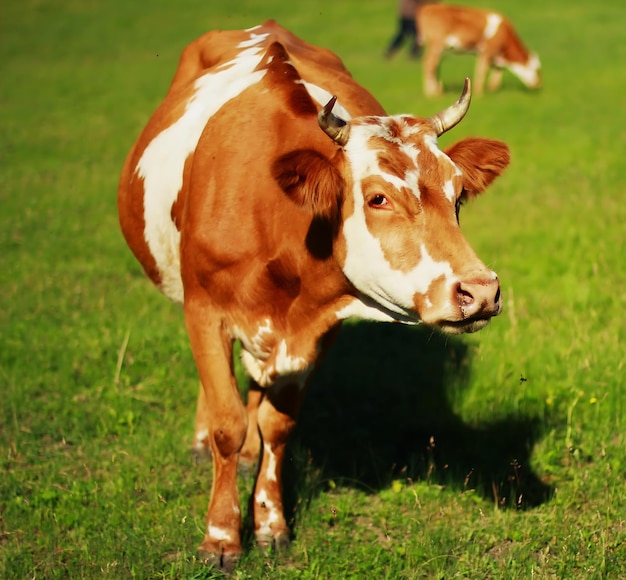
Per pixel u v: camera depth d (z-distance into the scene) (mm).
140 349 8039
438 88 21703
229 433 5289
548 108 18969
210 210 5203
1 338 8258
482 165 4918
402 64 27094
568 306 8578
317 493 5977
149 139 6410
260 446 6418
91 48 29844
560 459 6309
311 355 5285
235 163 5203
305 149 4578
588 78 22719
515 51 21672
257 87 5512
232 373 5387
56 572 5004
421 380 7555
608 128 16797
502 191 12891
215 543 5242
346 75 6465
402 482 6074
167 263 6141
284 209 4988
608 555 5105
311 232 4902
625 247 10070
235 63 6281
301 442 6688
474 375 7324
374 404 7277
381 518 5660
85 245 11234
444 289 4367
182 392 7352
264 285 5125
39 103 21516
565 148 15219
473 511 5711
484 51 21734
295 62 6062
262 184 5082
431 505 5766
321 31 32562
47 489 5895
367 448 6582
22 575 5012
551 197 12445
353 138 4668
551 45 28078
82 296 9414
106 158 16344
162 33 32031
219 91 5918
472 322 4430
